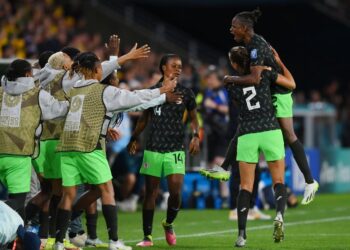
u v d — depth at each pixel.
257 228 31.09
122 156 37.94
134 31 66.25
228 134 33.12
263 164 38.66
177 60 24.42
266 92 23.12
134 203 38.44
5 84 22.27
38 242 19.30
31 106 22.14
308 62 71.38
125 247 22.23
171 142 24.53
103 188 21.98
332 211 38.88
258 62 22.81
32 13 55.53
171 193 24.62
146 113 24.80
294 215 36.75
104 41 64.94
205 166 40.00
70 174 21.95
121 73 47.31
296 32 71.31
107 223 22.11
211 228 31.16
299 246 24.86
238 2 69.19
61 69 23.53
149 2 68.88
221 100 39.41
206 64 64.25
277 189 23.06
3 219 19.39
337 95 65.25
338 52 71.00
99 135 21.66
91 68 21.91
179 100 22.03
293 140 23.94
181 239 27.12
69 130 21.77
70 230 24.73
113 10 67.06
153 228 30.97
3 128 22.05
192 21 71.75
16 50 50.09
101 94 21.61
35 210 23.72
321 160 49.88
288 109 23.75
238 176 34.03
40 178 23.78
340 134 57.78
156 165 24.56
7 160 22.05
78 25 59.69
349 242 26.12
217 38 71.81
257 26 71.50
